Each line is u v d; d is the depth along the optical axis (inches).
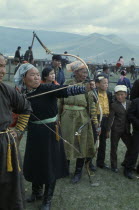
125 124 182.2
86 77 153.7
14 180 98.7
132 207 143.7
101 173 182.5
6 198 98.7
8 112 98.9
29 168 131.9
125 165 178.9
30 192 154.5
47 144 129.0
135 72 674.2
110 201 148.6
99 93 179.8
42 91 128.3
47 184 133.2
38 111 128.3
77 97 157.9
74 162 197.3
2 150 95.5
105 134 184.4
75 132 159.2
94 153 164.1
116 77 635.5
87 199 149.5
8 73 560.1
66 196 151.6
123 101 181.6
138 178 177.9
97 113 177.0
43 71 169.2
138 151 175.6
